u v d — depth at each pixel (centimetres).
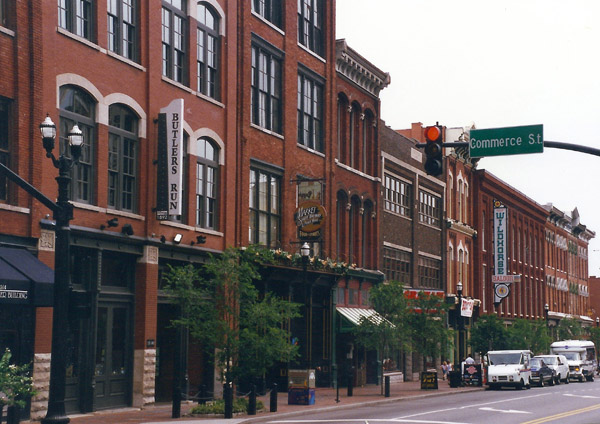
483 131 1848
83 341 2500
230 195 3300
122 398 2684
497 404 3203
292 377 3002
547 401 3419
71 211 1808
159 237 2825
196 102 3098
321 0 4262
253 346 2536
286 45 3816
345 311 4272
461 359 6100
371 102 4788
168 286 2636
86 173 2550
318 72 4138
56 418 1736
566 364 5634
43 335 2272
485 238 6975
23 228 2236
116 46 2709
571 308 10100
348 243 4431
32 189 1762
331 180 4191
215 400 2880
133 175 2764
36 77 2298
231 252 2645
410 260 5356
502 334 5769
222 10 3309
